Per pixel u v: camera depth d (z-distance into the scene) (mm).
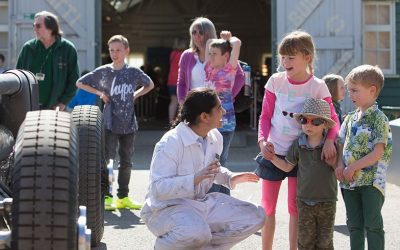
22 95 5309
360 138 4938
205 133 4605
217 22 27109
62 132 3629
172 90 15797
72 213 3438
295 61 5164
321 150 5020
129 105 7969
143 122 19484
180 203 4488
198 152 4570
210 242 4562
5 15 15023
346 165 4992
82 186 5473
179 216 4410
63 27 14531
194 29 6723
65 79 7949
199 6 27047
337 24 14688
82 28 14516
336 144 5047
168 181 4391
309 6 14656
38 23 7793
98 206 5594
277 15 14688
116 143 7984
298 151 5105
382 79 4980
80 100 10016
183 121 4602
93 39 14516
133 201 8062
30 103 5395
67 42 7980
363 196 4961
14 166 3514
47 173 3416
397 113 11727
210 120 4551
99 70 7996
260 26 26984
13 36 14445
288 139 5273
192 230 4324
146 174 10406
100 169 5621
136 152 13320
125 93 7957
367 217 4930
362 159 4895
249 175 4785
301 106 5250
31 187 3381
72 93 8023
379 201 4930
